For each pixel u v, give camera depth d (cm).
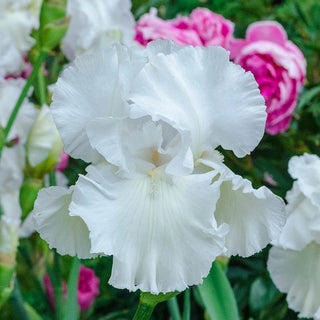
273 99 82
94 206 45
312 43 101
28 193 69
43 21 61
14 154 79
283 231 61
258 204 47
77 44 76
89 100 48
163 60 48
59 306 71
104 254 48
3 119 74
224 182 48
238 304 84
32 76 61
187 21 93
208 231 46
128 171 47
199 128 49
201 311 86
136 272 46
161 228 46
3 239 61
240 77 48
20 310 66
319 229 59
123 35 78
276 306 82
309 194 60
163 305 86
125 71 47
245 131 49
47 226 47
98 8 76
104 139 47
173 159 47
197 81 48
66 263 78
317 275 61
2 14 75
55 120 47
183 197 47
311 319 74
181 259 46
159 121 50
